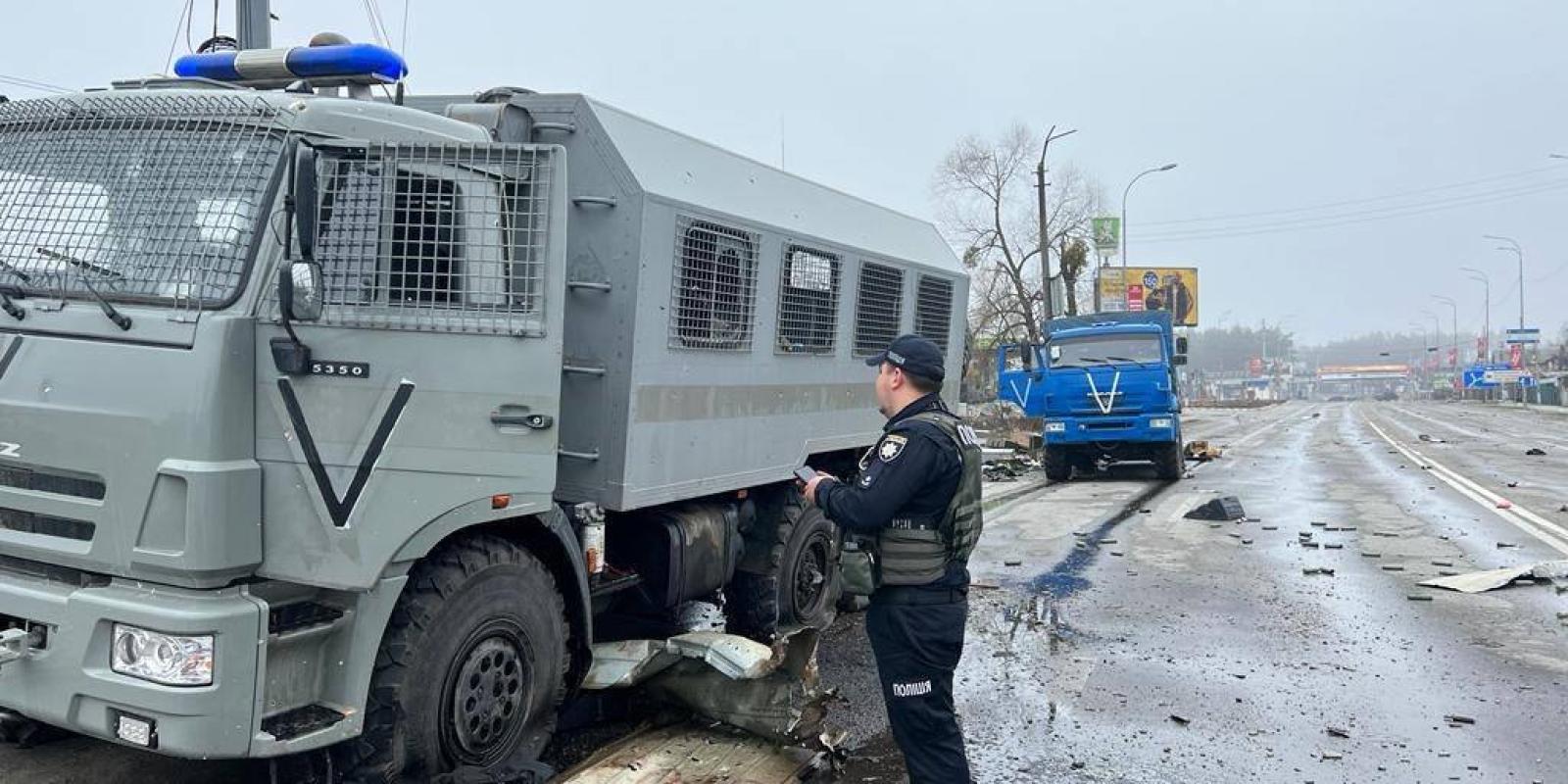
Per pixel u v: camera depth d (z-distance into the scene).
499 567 3.99
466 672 3.88
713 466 5.56
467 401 3.57
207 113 3.63
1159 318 18.84
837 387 7.03
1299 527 12.21
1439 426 41.12
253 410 3.35
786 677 4.66
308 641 3.45
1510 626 7.39
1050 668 6.36
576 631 4.57
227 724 3.17
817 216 6.76
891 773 4.68
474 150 3.60
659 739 4.73
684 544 5.47
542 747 4.33
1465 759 4.95
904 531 3.69
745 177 6.01
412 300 3.52
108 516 3.30
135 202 3.56
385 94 4.86
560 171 3.67
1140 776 4.70
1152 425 17.50
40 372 3.46
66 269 3.54
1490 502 14.50
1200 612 7.84
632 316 4.73
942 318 8.89
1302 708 5.66
